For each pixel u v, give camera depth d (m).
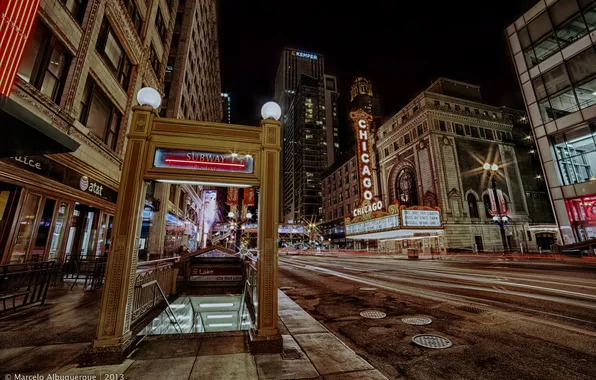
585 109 22.16
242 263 9.73
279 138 4.77
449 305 7.10
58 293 7.94
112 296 3.67
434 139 40.19
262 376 3.09
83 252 12.19
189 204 36.34
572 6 23.47
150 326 5.38
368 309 6.84
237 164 4.54
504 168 42.81
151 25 18.23
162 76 21.38
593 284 9.96
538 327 5.16
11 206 7.93
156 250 21.03
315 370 3.28
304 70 196.12
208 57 46.09
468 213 38.22
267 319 3.97
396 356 3.92
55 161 9.51
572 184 22.75
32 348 3.83
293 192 142.62
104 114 13.38
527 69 26.88
